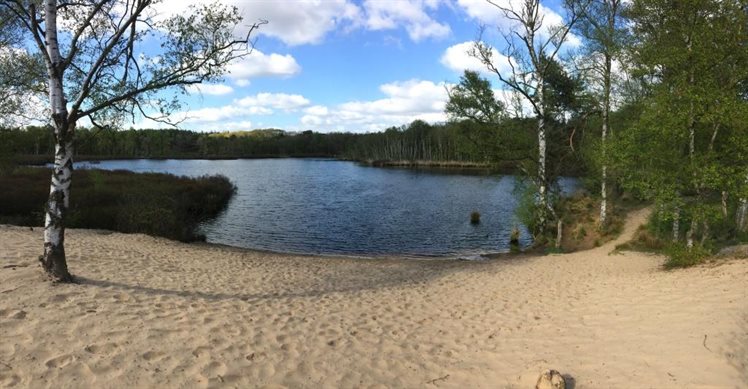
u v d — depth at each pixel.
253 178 62.47
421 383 5.03
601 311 7.23
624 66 12.32
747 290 6.73
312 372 5.13
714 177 9.73
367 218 29.30
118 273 8.65
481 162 21.98
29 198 23.48
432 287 10.92
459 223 27.58
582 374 4.89
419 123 112.75
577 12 18.72
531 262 15.57
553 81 20.84
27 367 4.36
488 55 19.69
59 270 6.98
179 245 15.95
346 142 149.75
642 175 11.16
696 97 9.54
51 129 9.36
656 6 10.75
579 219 21.92
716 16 9.99
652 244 16.03
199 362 4.95
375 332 6.79
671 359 4.86
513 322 7.39
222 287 8.88
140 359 4.82
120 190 27.83
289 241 22.30
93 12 7.12
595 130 21.00
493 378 5.11
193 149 143.62
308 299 8.62
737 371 4.40
